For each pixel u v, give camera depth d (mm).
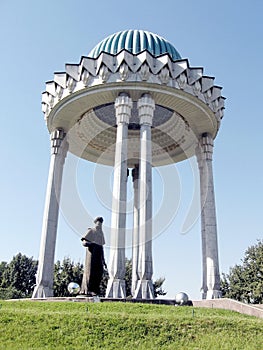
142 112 27609
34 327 12820
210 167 31828
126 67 27891
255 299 49750
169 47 32438
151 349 11984
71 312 14766
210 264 28500
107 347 11867
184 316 15219
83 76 28750
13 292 55406
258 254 51000
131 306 17719
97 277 19625
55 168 30625
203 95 30578
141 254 23453
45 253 27875
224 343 12789
